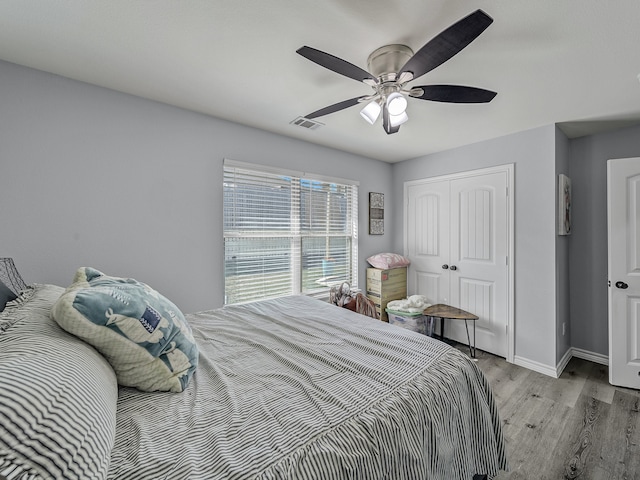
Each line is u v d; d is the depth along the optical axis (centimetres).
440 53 121
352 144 316
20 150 169
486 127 262
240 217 264
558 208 255
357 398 95
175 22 134
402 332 156
